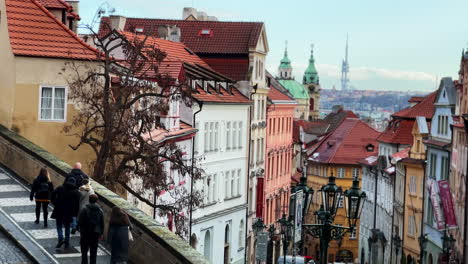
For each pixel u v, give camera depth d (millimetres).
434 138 91250
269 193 101812
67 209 27812
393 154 105875
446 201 78125
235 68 89938
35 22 45312
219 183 77875
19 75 43844
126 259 25125
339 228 33625
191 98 43844
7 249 27656
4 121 44062
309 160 158375
